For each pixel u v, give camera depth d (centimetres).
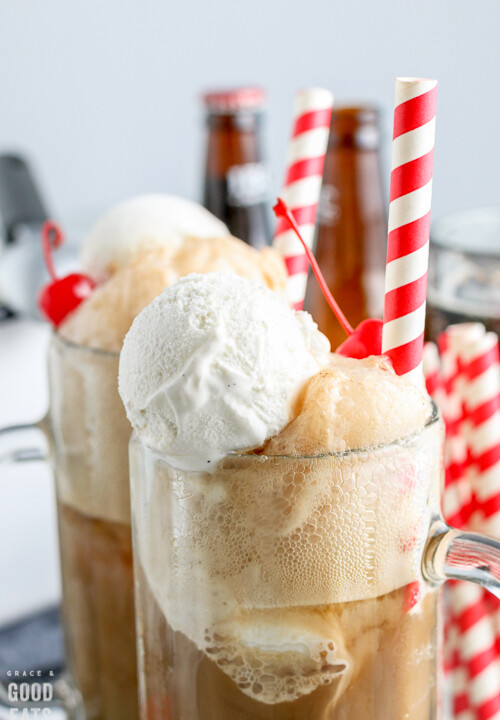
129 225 58
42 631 69
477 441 59
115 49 114
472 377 58
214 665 47
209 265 53
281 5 108
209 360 45
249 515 45
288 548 45
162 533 47
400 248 47
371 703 47
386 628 47
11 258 78
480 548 47
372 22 104
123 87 116
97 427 53
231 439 45
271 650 46
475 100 104
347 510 45
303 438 45
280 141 113
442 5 101
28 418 74
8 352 73
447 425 60
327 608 46
